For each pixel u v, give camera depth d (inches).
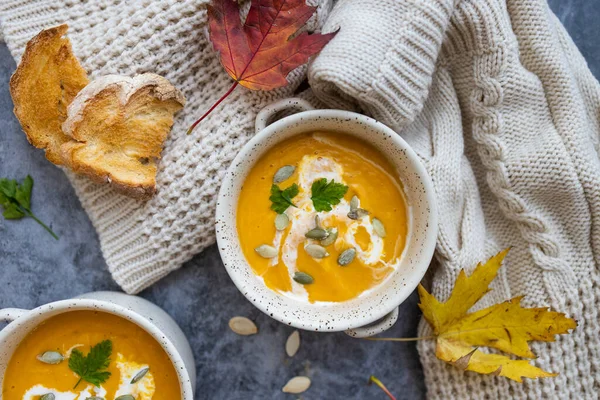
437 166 21.2
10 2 20.9
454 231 21.4
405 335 22.5
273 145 20.0
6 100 22.2
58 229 22.2
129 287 21.5
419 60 20.0
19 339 19.8
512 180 21.0
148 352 20.1
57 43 20.1
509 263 21.7
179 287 22.3
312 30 20.8
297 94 21.8
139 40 20.4
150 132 20.3
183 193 20.7
